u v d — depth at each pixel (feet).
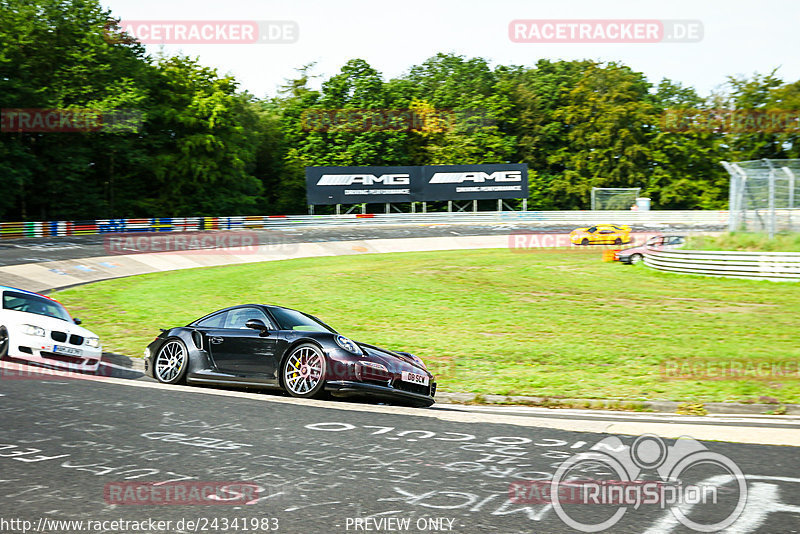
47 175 169.48
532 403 31.48
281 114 245.04
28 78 164.66
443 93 268.21
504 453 18.80
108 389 26.58
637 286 78.95
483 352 43.42
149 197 196.54
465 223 188.85
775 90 232.94
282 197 227.40
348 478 16.30
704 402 30.37
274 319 29.60
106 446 18.57
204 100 189.06
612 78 240.73
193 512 13.93
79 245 117.70
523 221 192.95
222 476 16.29
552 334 50.67
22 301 38.47
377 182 185.47
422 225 183.32
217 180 201.26
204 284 82.17
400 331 51.98
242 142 213.05
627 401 30.68
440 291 75.41
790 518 14.14
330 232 162.71
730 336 49.39
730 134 236.02
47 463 16.93
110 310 61.26
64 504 14.23
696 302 66.69
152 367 31.27
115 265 99.40
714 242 91.35
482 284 81.35
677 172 237.45
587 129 243.60
